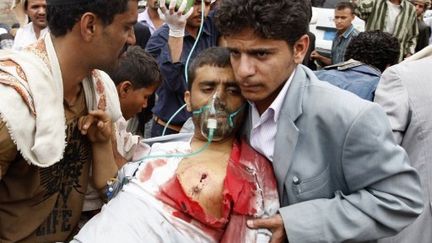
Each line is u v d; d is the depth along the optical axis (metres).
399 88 2.07
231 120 1.46
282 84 1.44
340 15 5.63
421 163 2.04
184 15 3.02
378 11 6.50
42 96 1.33
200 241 1.36
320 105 1.42
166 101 3.08
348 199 1.44
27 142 1.31
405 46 6.54
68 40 1.38
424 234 2.07
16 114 1.28
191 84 1.48
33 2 3.70
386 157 1.39
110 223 1.33
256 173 1.44
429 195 2.05
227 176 1.39
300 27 1.32
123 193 1.42
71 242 1.35
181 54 3.05
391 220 1.43
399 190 1.42
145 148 1.71
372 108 1.41
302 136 1.44
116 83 1.99
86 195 1.74
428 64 2.09
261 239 1.38
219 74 1.43
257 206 1.40
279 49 1.33
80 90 1.52
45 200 1.51
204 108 1.44
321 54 6.50
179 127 3.08
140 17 4.77
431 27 7.62
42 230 1.54
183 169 1.41
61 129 1.37
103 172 1.59
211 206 1.38
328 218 1.41
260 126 1.48
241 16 1.29
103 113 1.53
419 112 2.03
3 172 1.36
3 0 5.96
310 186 1.44
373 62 2.89
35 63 1.34
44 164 1.33
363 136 1.38
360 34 2.99
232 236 1.37
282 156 1.44
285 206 1.49
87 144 1.58
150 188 1.39
